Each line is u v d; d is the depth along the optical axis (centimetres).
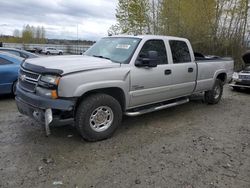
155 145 450
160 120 592
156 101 556
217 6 1702
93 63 450
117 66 466
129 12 2273
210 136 505
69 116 426
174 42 594
